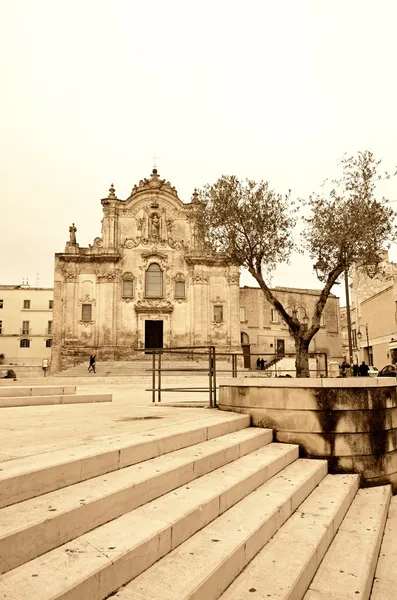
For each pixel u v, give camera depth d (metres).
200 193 18.81
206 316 47.22
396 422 9.36
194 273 47.41
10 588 2.92
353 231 15.16
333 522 5.84
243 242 17.72
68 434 6.16
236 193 17.86
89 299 45.72
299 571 4.30
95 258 46.16
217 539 4.36
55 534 3.55
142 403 12.26
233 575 4.07
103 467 4.86
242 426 8.79
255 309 54.00
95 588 3.14
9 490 3.81
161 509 4.48
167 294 47.09
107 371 41.19
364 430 8.71
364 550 5.49
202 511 4.64
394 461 9.05
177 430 6.60
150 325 47.00
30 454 4.74
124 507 4.34
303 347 15.55
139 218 48.22
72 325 44.72
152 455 5.70
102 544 3.62
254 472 6.13
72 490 4.25
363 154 15.98
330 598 4.34
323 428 8.65
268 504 5.49
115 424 7.32
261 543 4.77
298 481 6.69
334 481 7.89
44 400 11.73
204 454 6.02
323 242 15.92
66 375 40.31
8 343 71.19
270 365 45.88
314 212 16.41
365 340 49.25
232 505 5.36
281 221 17.56
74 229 46.91
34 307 72.38
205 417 8.56
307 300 57.66
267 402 9.05
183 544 4.22
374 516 6.78
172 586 3.43
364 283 52.41
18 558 3.23
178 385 29.89
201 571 3.68
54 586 2.95
